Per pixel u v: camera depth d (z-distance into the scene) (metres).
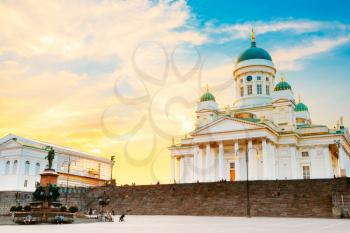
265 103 93.56
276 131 80.88
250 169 77.56
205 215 55.12
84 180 101.06
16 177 82.06
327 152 80.62
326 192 51.53
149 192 64.69
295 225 32.91
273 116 87.31
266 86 98.00
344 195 47.47
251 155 77.94
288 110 85.56
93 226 33.53
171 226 32.72
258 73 97.62
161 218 48.41
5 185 83.31
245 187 57.56
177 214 57.69
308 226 31.52
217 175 81.81
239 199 55.69
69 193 71.12
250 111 90.38
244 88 98.00
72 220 40.03
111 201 66.25
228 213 53.94
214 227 30.95
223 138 79.19
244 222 38.06
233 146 82.94
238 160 76.81
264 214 51.59
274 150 80.44
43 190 44.09
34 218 38.31
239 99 97.75
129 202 64.50
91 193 70.00
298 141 83.38
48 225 35.34
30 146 85.81
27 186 83.75
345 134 84.06
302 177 81.56
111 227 31.98
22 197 73.69
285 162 81.00
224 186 59.50
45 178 46.19
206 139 81.25
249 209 50.00
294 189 53.94
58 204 44.62
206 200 58.03
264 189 55.91
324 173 79.69
